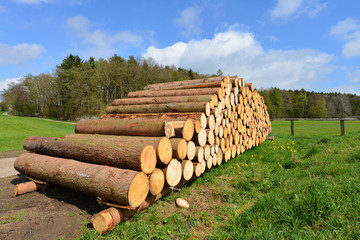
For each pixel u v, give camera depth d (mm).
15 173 5762
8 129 21828
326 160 5199
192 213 3143
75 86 46281
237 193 3869
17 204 3613
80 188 3318
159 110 5926
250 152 7438
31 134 16203
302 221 2439
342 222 2293
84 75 46250
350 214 2459
